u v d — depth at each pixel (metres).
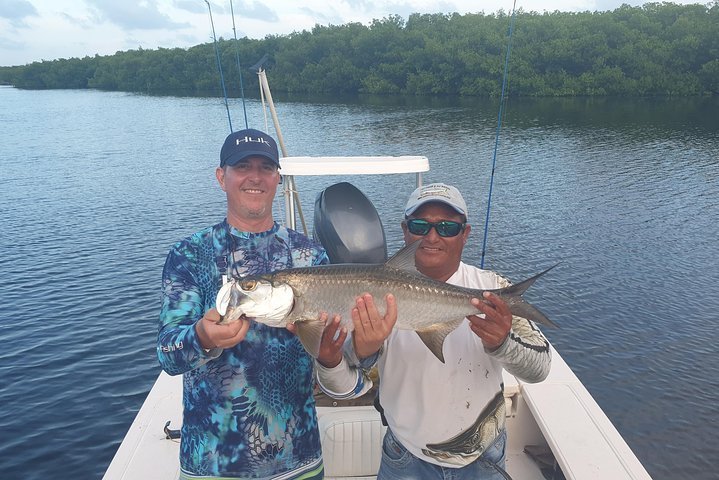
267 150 3.07
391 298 2.86
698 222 24.86
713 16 80.06
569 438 4.09
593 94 77.50
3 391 12.19
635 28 81.00
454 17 94.50
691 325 15.28
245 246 3.16
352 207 5.21
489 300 2.88
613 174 34.75
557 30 78.94
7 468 9.85
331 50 91.12
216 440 2.96
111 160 43.75
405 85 87.69
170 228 24.70
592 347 14.19
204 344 2.65
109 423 11.08
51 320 15.55
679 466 10.05
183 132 58.78
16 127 66.56
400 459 3.30
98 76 147.88
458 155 40.75
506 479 3.33
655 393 12.23
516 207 27.59
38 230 24.38
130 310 16.11
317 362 3.07
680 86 76.19
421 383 3.17
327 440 4.57
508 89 78.88
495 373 3.28
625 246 21.78
